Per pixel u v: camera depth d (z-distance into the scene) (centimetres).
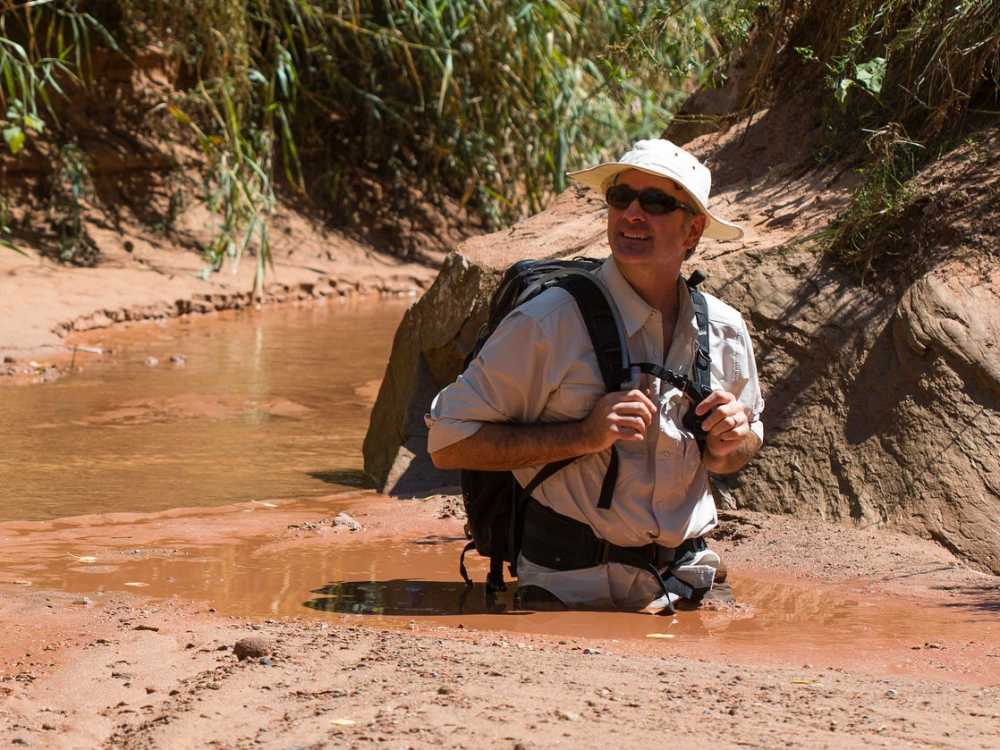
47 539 559
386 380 744
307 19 1802
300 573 504
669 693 332
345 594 472
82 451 767
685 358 455
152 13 1658
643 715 310
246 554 536
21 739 310
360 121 1922
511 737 292
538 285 456
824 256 634
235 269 1536
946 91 692
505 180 1841
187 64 1758
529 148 1791
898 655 393
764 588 485
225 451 777
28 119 1300
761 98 814
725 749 284
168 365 1091
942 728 305
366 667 358
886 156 643
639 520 454
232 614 439
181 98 1684
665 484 453
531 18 1686
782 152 762
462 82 1791
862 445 572
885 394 579
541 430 444
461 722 304
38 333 1179
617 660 372
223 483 694
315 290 1616
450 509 621
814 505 568
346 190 1875
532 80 1725
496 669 354
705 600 463
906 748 286
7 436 805
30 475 702
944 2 698
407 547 554
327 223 1823
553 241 728
